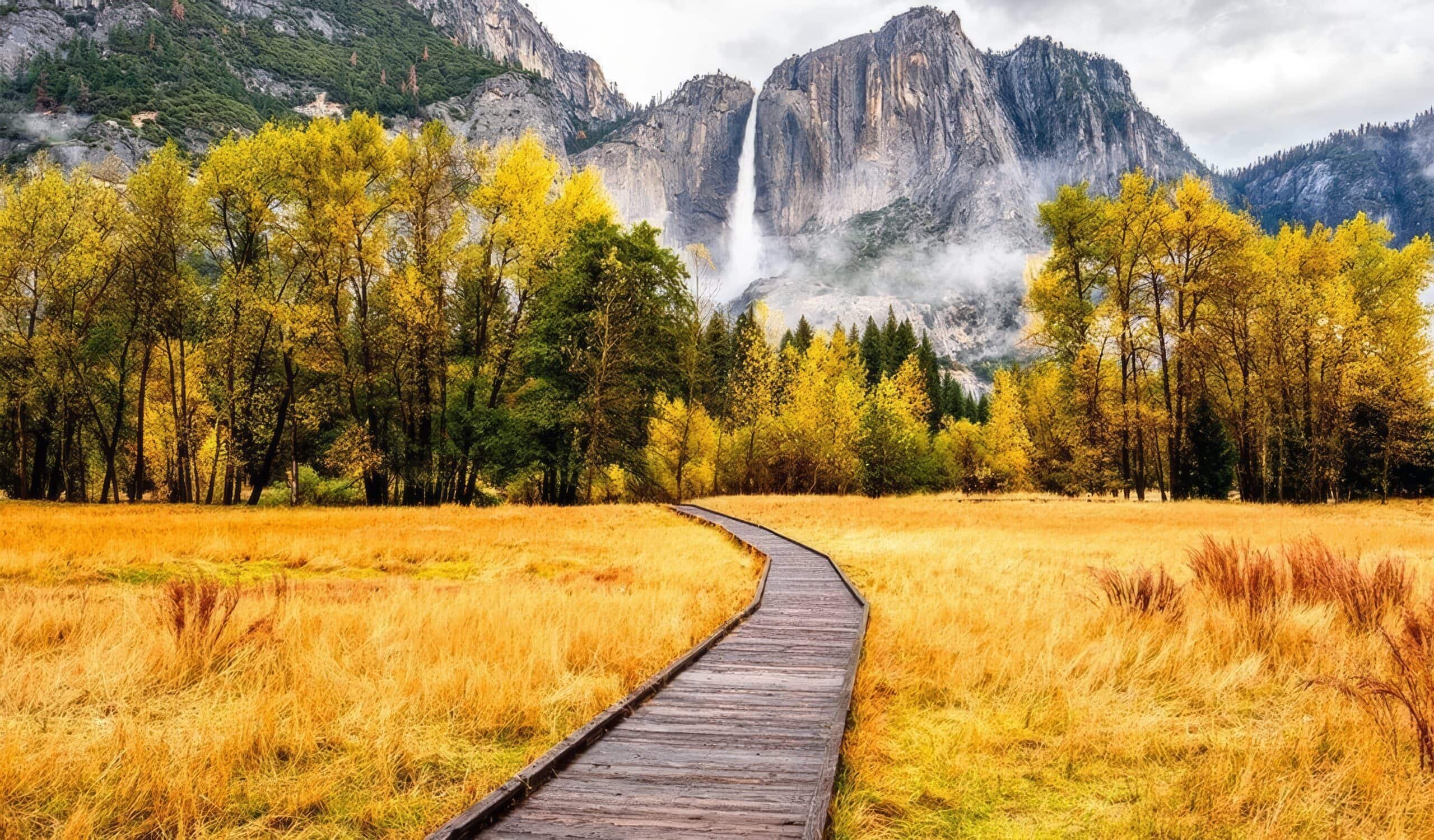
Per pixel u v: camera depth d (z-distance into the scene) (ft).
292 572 47.60
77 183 96.02
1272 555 42.96
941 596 35.12
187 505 96.22
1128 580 32.48
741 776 14.65
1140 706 20.21
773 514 96.78
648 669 23.47
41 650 23.49
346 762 16.03
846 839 13.01
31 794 14.16
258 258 102.94
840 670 23.53
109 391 109.70
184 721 18.20
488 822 12.42
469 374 107.14
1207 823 13.53
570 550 58.13
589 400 109.19
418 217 98.48
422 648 23.99
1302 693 20.25
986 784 15.70
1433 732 15.89
